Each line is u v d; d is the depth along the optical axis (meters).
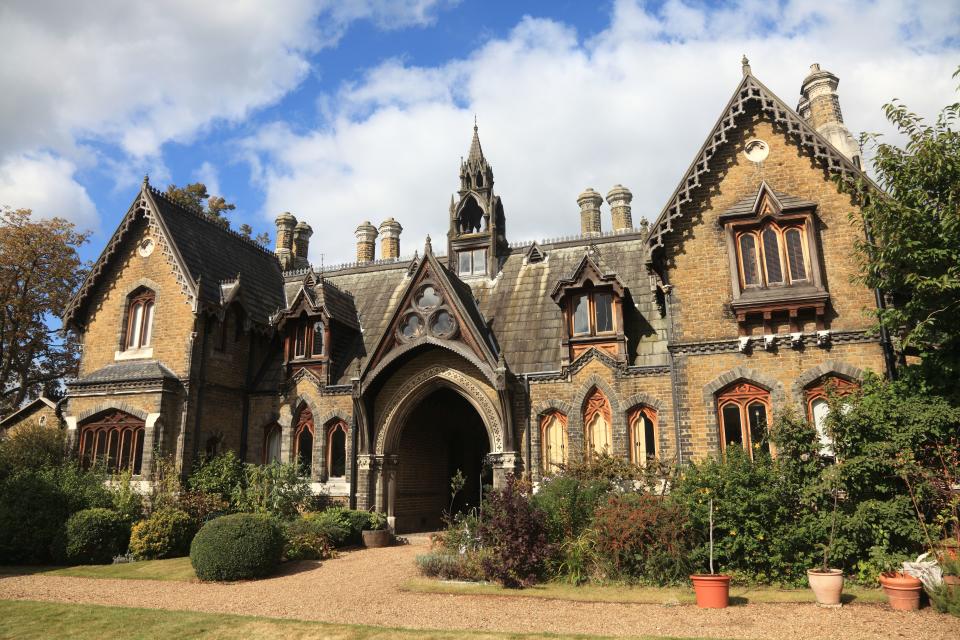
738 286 18.91
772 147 19.84
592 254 22.25
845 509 13.82
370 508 22.84
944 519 12.50
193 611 12.64
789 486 14.02
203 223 28.55
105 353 25.64
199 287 24.58
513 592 13.75
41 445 23.72
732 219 19.44
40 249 35.34
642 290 23.73
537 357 22.86
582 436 21.17
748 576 13.66
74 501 19.98
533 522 15.02
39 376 38.88
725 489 14.07
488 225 27.72
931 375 14.55
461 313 22.58
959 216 13.30
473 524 16.95
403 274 29.81
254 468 22.94
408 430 25.34
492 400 22.19
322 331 26.03
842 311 18.16
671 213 19.91
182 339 24.38
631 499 15.13
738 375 18.61
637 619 11.27
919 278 13.83
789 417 14.77
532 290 25.77
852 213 15.98
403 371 23.59
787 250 18.98
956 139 14.18
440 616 11.91
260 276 30.03
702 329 19.27
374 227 35.75
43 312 36.22
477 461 29.25
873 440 14.00
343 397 24.61
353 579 15.56
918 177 14.22
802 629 10.29
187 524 19.81
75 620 11.98
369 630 10.87
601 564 14.59
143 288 25.73
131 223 26.25
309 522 20.05
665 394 20.52
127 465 23.38
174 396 23.69
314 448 24.52
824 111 25.17
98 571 17.36
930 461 13.66
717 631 10.35
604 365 21.42
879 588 12.77
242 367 26.34
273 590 14.55
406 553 19.31
